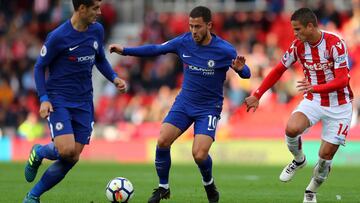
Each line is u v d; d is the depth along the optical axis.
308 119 32.59
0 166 65.25
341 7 95.31
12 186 43.62
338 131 32.44
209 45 31.56
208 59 31.50
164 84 88.56
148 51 32.31
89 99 30.81
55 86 30.06
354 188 42.62
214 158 74.56
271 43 89.06
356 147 69.12
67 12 103.25
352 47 87.00
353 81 84.25
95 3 29.28
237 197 37.56
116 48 32.12
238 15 95.25
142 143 77.56
